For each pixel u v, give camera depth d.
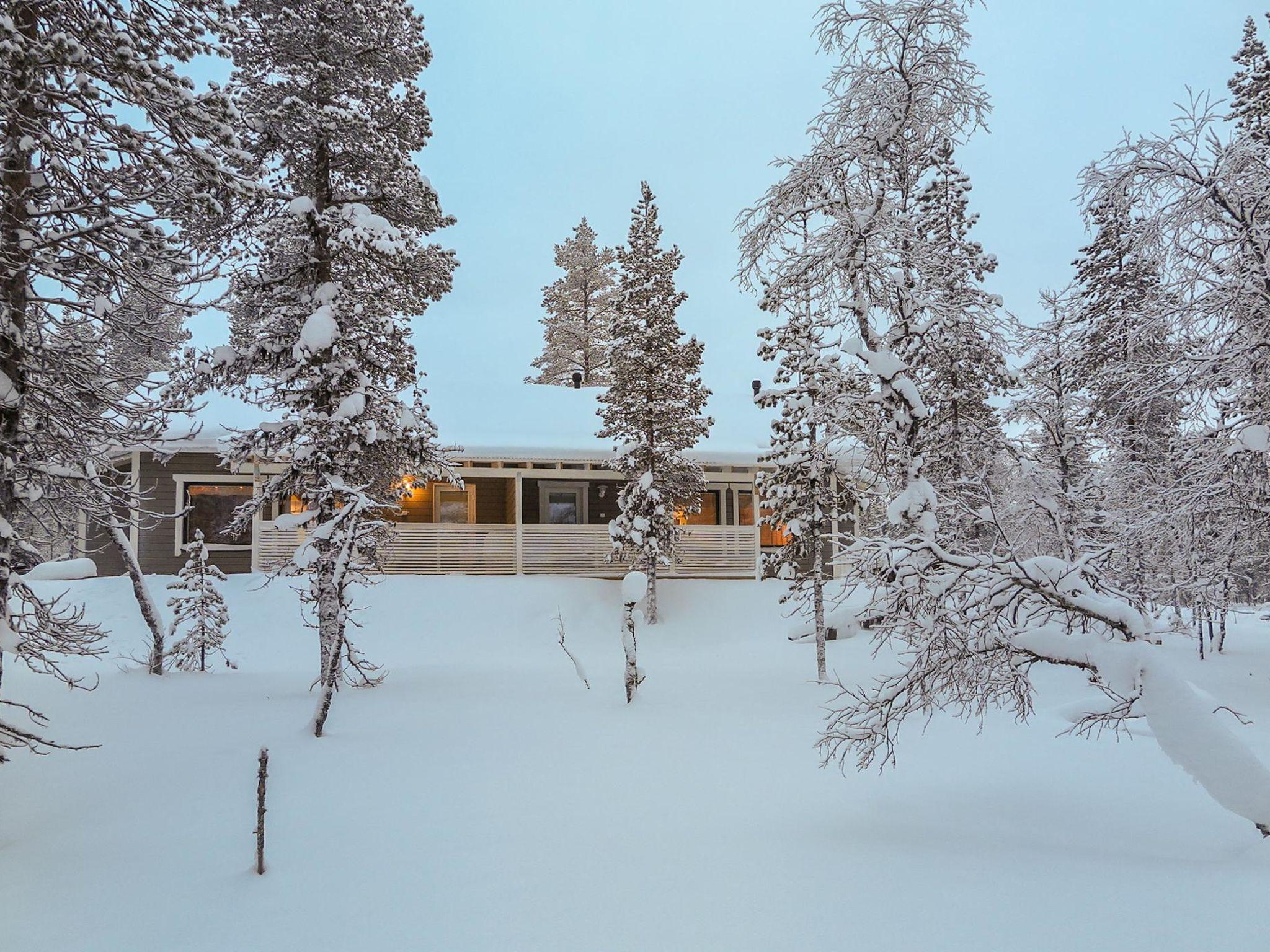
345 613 11.59
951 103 13.41
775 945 4.70
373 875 6.11
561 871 6.04
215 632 16.83
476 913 5.35
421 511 28.92
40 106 8.47
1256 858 5.77
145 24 8.41
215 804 7.99
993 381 15.16
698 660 19.88
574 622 23.98
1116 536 14.18
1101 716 7.52
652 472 26.33
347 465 14.66
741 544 28.97
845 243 13.29
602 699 13.55
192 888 5.97
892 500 12.00
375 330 15.80
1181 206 11.42
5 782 8.82
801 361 17.20
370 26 16.02
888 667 17.66
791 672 17.11
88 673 15.65
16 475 8.35
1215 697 13.83
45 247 8.14
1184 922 4.71
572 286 51.28
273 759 9.64
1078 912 4.95
